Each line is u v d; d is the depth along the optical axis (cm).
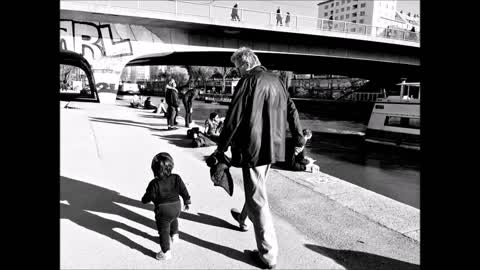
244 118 304
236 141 315
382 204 519
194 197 538
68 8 2536
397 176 1098
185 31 3247
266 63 4834
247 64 326
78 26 2872
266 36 3450
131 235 393
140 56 3156
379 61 4159
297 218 459
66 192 538
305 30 3316
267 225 320
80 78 7775
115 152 871
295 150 374
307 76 9688
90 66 2942
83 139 1032
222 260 340
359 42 3659
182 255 350
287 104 352
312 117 3738
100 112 1988
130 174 660
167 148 973
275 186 615
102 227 411
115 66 3016
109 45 2978
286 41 3662
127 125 1440
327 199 541
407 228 427
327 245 378
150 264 330
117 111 2120
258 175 314
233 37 3444
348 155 1473
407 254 359
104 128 1308
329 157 1430
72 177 623
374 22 13625
